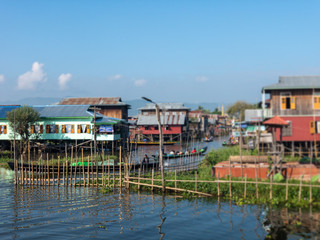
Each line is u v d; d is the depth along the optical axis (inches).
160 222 742.5
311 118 1261.1
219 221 719.1
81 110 2288.4
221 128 4771.2
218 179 892.6
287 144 1310.3
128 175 1141.1
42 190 1118.4
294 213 725.3
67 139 2209.6
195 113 4237.2
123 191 1053.2
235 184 909.8
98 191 1072.2
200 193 931.3
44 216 813.9
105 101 3016.7
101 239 655.1
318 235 611.5
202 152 2148.1
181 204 866.8
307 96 1270.9
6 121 2249.0
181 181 993.5
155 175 1178.0
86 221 768.3
